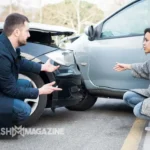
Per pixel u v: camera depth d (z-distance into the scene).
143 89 3.87
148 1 4.39
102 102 5.59
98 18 22.34
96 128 3.92
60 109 5.04
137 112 3.59
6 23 3.09
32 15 21.61
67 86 3.98
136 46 4.28
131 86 4.37
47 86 3.17
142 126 4.00
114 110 4.95
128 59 4.33
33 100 3.77
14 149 3.16
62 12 22.80
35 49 3.89
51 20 22.34
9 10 20.20
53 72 3.86
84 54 4.67
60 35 4.40
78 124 4.10
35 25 4.02
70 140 3.45
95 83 4.66
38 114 3.81
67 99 3.98
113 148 3.20
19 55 3.21
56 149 3.16
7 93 3.08
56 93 3.88
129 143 3.35
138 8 4.46
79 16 22.59
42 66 3.57
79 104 4.85
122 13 4.56
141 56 4.24
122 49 4.38
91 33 4.61
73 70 4.18
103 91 4.63
